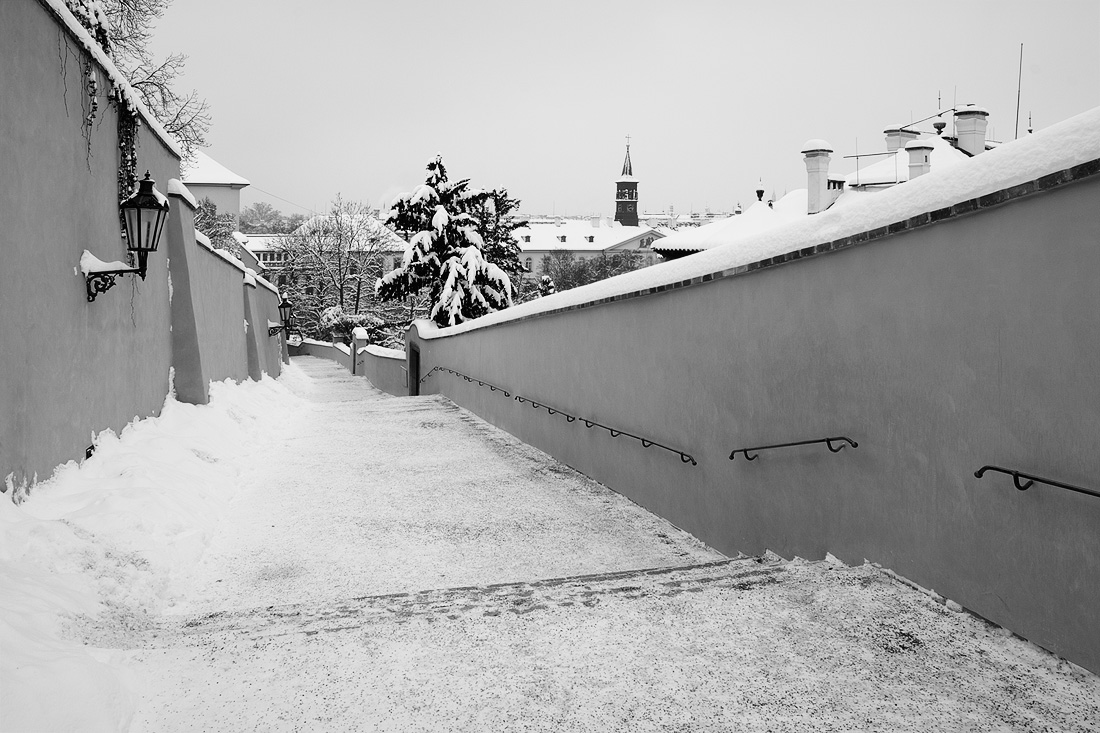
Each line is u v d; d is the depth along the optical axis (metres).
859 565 4.75
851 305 4.78
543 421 11.30
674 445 7.28
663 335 7.46
